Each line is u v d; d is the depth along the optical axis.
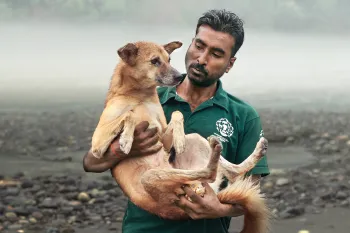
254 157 4.89
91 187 9.95
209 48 4.89
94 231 8.12
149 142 4.79
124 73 5.21
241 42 5.02
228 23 4.91
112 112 5.03
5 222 8.37
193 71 4.95
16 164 11.51
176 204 4.59
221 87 5.18
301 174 10.92
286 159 12.14
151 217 4.94
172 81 5.20
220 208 4.57
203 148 4.97
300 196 9.59
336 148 13.23
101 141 4.85
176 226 4.89
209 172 4.42
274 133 14.85
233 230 8.27
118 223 8.47
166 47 5.55
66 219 8.56
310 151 13.01
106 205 9.14
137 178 4.85
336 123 16.88
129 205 5.08
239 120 5.15
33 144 13.39
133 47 5.19
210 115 5.08
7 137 14.09
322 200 9.45
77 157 12.24
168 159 4.99
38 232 8.05
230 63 5.13
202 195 4.56
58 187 9.95
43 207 8.97
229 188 4.71
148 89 5.20
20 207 8.94
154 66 5.19
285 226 8.26
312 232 8.02
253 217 4.83
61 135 14.48
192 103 5.19
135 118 4.96
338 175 10.91
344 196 9.59
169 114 5.22
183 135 4.85
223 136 5.05
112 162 4.89
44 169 11.16
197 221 4.91
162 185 4.53
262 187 10.00
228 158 5.11
